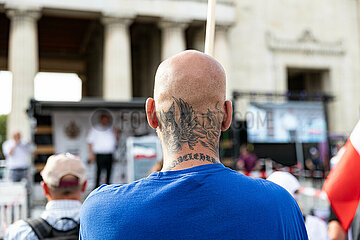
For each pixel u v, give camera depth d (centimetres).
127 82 3228
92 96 4450
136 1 3294
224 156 1697
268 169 2056
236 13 3859
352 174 312
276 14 3978
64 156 355
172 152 160
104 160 1548
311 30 4056
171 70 163
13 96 2916
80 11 3200
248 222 139
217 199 142
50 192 338
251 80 3791
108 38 3250
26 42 2972
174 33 3400
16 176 1628
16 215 1008
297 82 4994
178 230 138
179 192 144
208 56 168
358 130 310
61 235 326
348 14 4209
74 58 5059
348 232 396
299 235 153
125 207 144
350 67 4141
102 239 142
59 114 1628
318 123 2136
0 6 2978
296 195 450
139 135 1622
